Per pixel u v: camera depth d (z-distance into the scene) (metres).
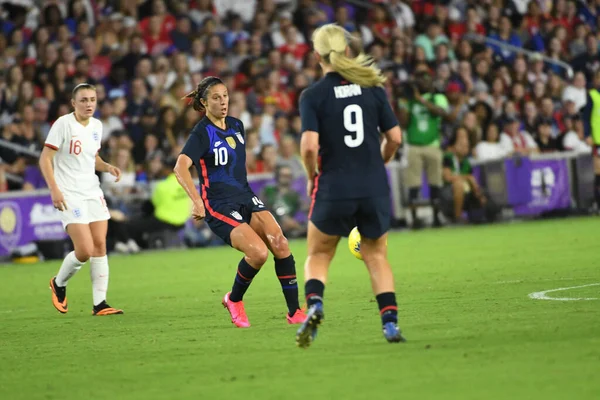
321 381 19.17
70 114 33.78
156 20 75.94
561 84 85.88
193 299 36.81
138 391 19.23
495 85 82.56
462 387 17.89
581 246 50.50
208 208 28.80
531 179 76.00
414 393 17.66
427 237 63.53
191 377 20.39
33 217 61.97
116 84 71.94
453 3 88.88
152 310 34.03
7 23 74.19
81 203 33.19
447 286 36.00
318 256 22.78
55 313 34.91
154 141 67.38
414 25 86.69
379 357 21.38
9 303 39.16
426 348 22.11
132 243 64.38
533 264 42.69
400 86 71.44
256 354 22.89
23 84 67.75
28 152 65.69
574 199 77.69
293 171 69.06
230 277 45.06
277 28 80.50
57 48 71.12
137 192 64.88
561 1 93.81
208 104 28.77
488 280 37.28
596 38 94.44
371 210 22.45
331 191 22.30
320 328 26.48
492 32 88.94
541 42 91.25
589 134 81.19
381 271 22.97
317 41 22.84
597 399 16.42
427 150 71.06
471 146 76.31
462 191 73.44
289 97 76.12
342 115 22.34
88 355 24.23
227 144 28.88
